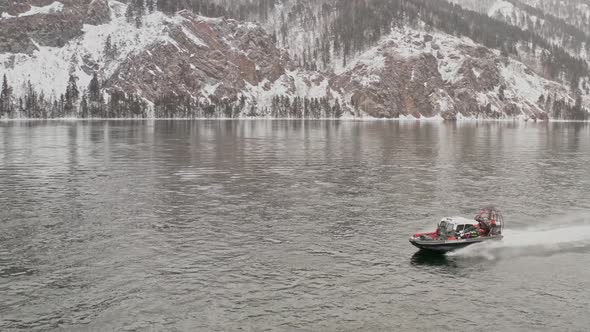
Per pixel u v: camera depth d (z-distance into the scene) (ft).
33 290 98.58
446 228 127.85
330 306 92.27
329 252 123.03
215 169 263.70
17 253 120.98
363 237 136.36
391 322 86.43
